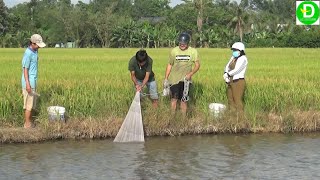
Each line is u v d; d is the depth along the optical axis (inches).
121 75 701.9
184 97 480.7
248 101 533.0
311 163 370.3
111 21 4101.9
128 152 402.3
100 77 650.8
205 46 3678.6
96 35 4207.7
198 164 366.0
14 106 467.8
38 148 411.8
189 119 483.5
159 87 573.3
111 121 460.8
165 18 4741.6
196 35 3673.7
